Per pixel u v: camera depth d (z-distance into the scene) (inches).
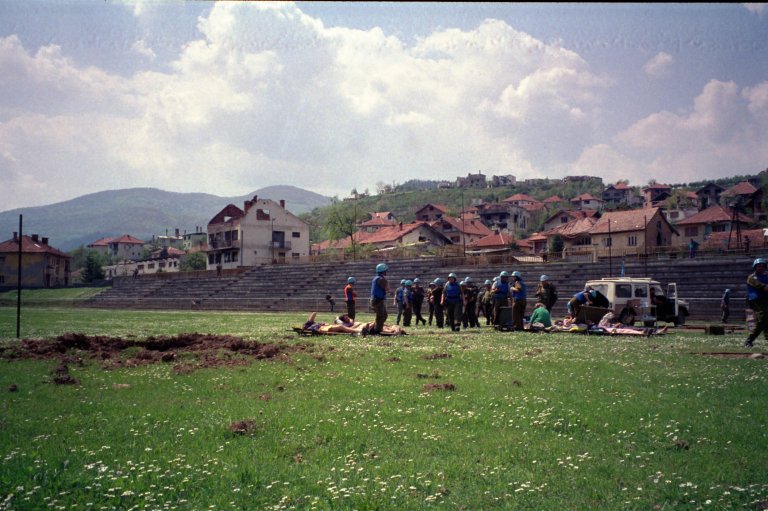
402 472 256.5
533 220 6943.9
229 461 272.1
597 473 256.7
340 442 303.7
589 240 3339.1
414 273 2620.6
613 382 471.2
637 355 650.8
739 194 4598.9
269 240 4345.5
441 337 898.1
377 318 924.6
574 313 1089.4
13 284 5083.7
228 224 4375.0
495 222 6412.4
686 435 314.2
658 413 361.1
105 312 2529.5
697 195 5659.5
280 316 2007.9
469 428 331.9
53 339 761.6
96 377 522.0
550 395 418.9
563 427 331.9
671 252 2154.3
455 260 2586.1
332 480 245.9
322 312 2384.4
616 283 1248.8
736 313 1595.7
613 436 313.0
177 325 1381.6
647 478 248.5
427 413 365.7
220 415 362.0
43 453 284.0
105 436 316.5
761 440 304.2
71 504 220.8
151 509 217.3
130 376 527.8
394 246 4515.3
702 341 843.4
